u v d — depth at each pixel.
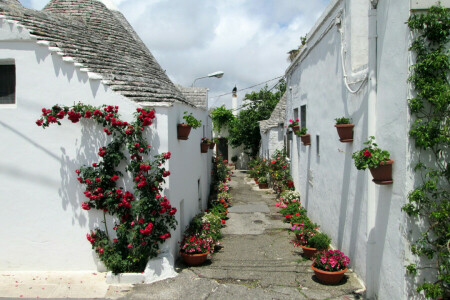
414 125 3.74
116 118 5.28
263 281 5.38
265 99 25.53
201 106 11.58
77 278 5.29
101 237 5.39
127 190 5.45
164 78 8.64
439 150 3.71
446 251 3.63
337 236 6.62
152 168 5.29
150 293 4.86
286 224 9.52
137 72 6.74
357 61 5.70
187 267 5.93
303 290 5.05
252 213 11.05
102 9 9.02
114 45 7.75
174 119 6.00
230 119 23.92
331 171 7.02
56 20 6.59
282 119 16.02
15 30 5.33
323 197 7.69
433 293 3.59
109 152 5.29
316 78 8.27
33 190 5.50
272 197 14.08
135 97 5.48
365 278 5.10
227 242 7.77
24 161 5.48
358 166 4.23
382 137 4.43
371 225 4.71
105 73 5.70
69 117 5.12
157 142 5.40
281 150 15.45
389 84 4.22
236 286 5.16
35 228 5.52
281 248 7.23
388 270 4.25
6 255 5.55
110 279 5.15
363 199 5.23
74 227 5.50
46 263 5.55
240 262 6.29
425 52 3.67
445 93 3.53
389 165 4.09
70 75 5.40
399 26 3.95
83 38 6.61
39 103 5.42
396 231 4.04
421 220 3.76
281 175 13.66
